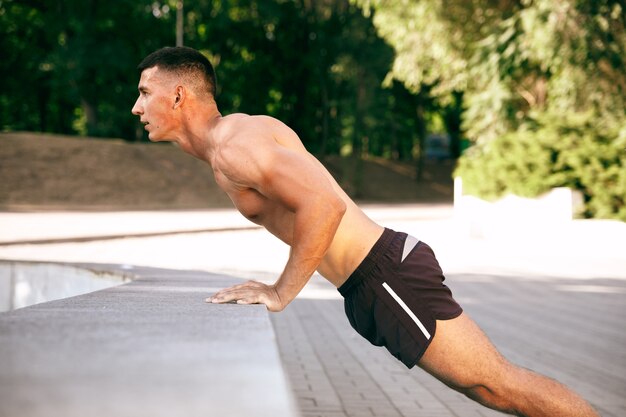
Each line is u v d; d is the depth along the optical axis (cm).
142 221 2267
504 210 1748
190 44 4853
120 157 3809
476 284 1057
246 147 245
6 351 122
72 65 4241
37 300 471
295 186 240
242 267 1192
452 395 493
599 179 1617
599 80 1941
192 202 3569
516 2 2269
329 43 4638
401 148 6800
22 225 2028
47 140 3753
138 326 155
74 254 1348
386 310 269
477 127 2222
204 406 91
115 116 4594
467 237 1830
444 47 2311
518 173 1733
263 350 126
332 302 895
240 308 209
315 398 481
